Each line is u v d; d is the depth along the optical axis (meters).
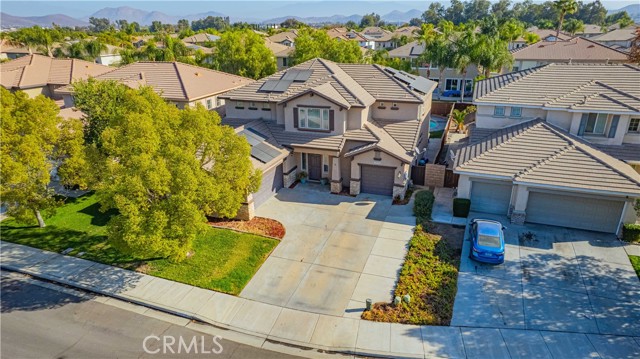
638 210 18.28
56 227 22.20
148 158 15.25
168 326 15.20
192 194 15.81
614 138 22.69
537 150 21.75
